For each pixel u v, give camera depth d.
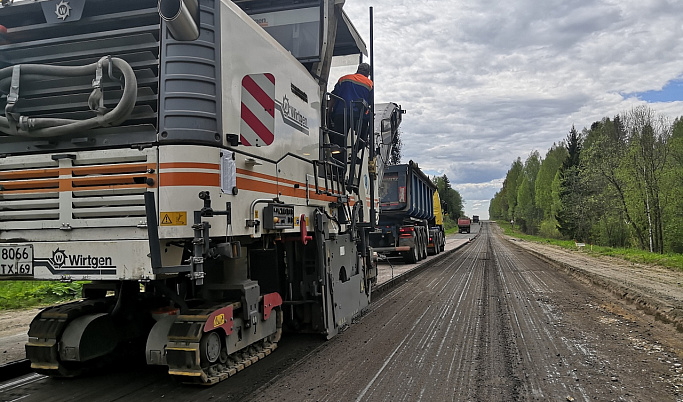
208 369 4.40
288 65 5.43
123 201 3.90
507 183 117.69
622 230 37.28
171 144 3.79
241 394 4.38
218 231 3.94
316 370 5.14
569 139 55.75
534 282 14.10
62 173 4.06
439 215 30.03
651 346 6.35
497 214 178.00
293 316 6.32
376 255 9.54
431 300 10.38
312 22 6.12
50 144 4.15
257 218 4.59
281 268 6.16
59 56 4.25
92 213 3.96
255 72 4.66
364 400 4.26
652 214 31.36
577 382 4.82
